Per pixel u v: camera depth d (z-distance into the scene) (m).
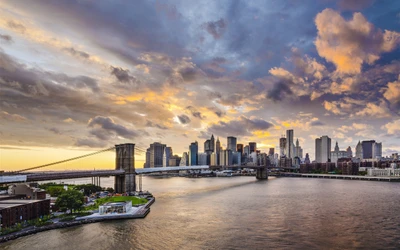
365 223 133.62
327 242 106.44
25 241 108.19
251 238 111.31
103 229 124.25
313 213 158.00
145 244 105.44
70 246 103.38
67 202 149.50
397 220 139.50
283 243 105.69
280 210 167.88
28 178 169.12
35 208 136.75
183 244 105.19
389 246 102.44
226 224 132.75
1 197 153.25
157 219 143.38
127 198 197.62
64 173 195.12
